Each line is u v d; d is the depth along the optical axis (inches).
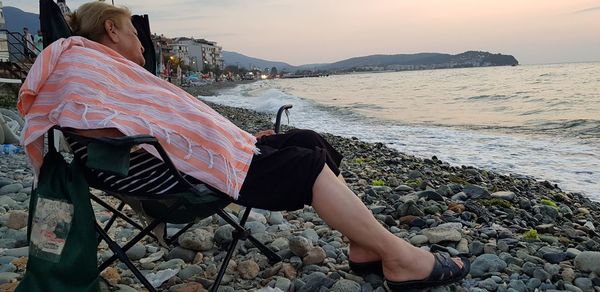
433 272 98.0
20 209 167.0
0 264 113.9
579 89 1413.6
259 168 89.4
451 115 919.0
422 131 660.1
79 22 94.1
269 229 145.3
